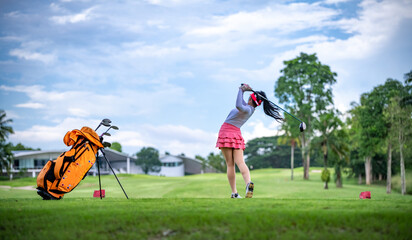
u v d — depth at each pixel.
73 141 8.09
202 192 36.69
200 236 4.85
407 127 49.44
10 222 5.52
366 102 54.75
